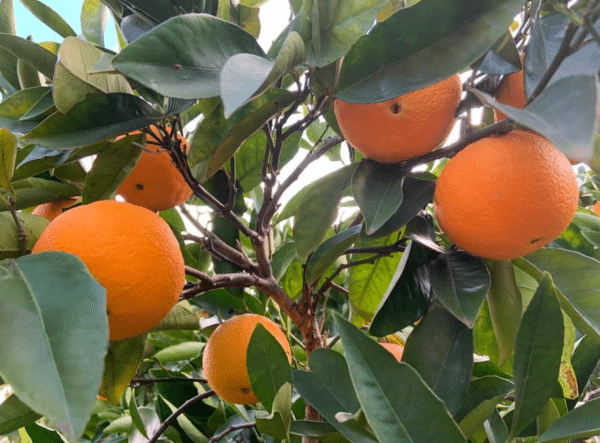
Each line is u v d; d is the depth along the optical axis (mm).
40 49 346
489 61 308
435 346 309
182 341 642
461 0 267
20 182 379
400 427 239
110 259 258
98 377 173
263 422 290
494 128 299
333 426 287
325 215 359
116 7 373
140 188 394
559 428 260
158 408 533
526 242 275
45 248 264
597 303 314
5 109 361
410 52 279
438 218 298
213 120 323
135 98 318
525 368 261
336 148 567
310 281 398
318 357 319
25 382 170
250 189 501
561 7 245
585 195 665
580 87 200
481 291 293
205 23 269
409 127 293
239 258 431
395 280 295
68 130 297
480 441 345
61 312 193
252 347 325
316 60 284
